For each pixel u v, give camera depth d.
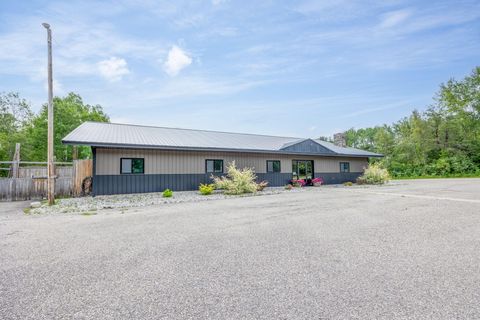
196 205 9.36
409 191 13.75
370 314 2.27
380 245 4.34
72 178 12.48
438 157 34.28
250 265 3.48
